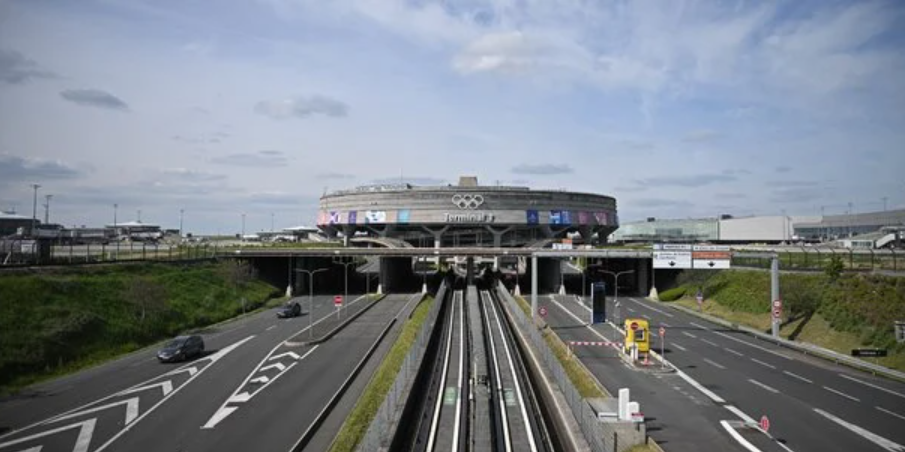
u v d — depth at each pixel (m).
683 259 75.81
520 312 91.44
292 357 65.44
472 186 192.50
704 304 110.94
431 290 143.62
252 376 56.53
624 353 66.19
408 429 44.91
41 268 79.44
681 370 60.28
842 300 77.62
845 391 51.84
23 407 46.56
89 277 83.44
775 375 58.03
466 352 74.25
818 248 121.56
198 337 67.75
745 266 115.50
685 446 38.69
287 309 97.31
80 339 65.75
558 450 41.38
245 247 155.38
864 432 41.09
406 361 52.91
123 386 52.88
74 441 39.00
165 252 125.69
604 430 38.22
